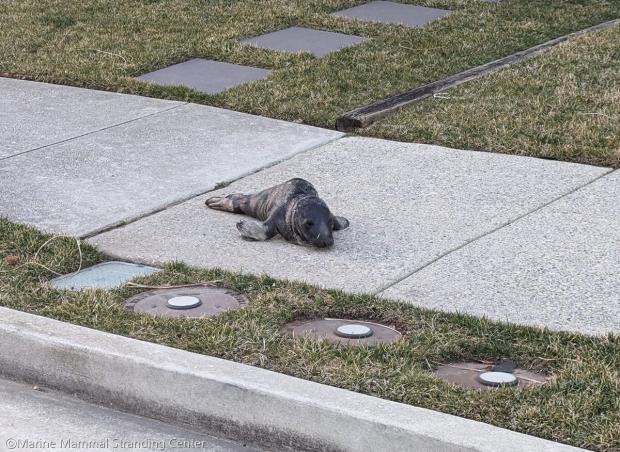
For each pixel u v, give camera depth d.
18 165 21.08
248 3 33.31
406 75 25.94
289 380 12.46
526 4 32.41
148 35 30.25
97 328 14.15
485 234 17.28
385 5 33.03
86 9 33.38
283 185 17.70
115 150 21.92
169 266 16.22
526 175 19.84
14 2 34.56
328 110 23.80
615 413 11.71
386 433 11.50
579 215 17.89
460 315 14.27
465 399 12.18
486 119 22.66
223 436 12.58
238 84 26.00
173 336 13.87
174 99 25.38
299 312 14.66
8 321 14.09
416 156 21.08
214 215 18.52
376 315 14.55
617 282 15.34
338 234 17.47
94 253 16.86
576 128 21.78
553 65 26.06
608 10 31.59
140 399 13.07
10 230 17.58
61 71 27.33
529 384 12.54
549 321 14.19
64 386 13.64
